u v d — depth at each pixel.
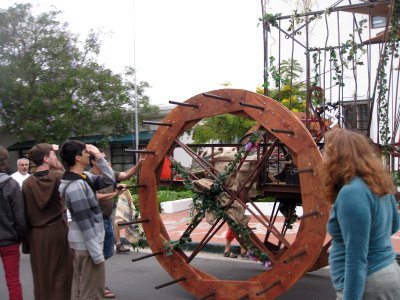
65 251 4.91
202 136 14.10
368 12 6.38
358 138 2.86
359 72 10.55
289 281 4.61
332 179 2.89
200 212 5.25
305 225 4.48
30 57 16.58
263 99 4.70
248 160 5.68
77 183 4.50
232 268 7.38
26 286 6.73
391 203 2.90
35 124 16.06
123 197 8.42
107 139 17.77
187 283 5.28
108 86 16.97
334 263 2.85
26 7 16.97
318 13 6.03
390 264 2.74
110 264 7.96
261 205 11.48
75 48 17.30
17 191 4.91
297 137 4.48
